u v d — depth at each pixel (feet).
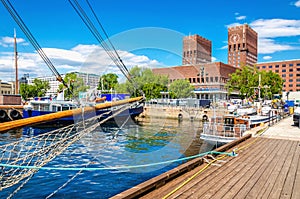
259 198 17.31
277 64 379.76
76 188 31.35
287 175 22.85
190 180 20.68
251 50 428.97
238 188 19.17
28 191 29.99
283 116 96.43
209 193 17.94
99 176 34.71
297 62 365.81
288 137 47.19
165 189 18.30
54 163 39.04
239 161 28.19
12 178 17.53
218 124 56.44
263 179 21.56
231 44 415.85
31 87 223.71
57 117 16.98
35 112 95.14
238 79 196.34
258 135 49.55
